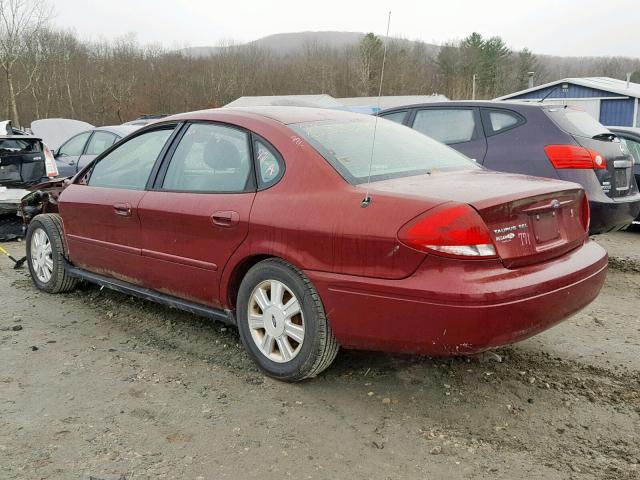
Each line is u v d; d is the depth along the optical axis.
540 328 3.02
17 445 2.90
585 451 2.85
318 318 3.27
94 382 3.58
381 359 3.85
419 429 3.05
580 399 3.34
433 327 2.85
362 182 3.29
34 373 3.69
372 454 2.84
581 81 29.48
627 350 4.03
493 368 3.73
